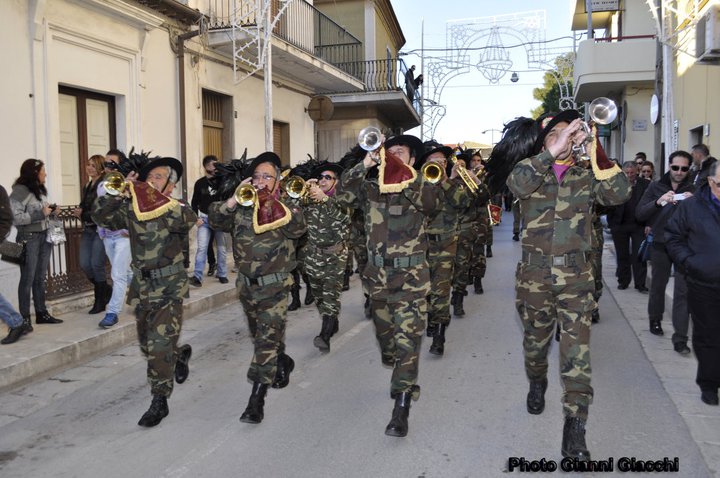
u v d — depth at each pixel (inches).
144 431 181.5
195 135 469.1
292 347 266.8
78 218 310.2
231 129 526.3
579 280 155.4
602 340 264.8
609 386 207.6
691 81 488.4
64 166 358.0
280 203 188.2
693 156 312.8
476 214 303.9
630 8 767.1
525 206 165.2
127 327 283.0
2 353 237.1
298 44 593.6
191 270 443.2
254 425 182.5
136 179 194.1
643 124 737.0
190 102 462.9
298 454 162.7
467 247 306.5
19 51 311.6
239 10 509.4
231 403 202.5
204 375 233.9
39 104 323.3
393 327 189.5
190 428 182.4
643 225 355.3
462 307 315.3
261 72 565.6
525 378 217.8
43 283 283.0
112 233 277.1
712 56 369.1
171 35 440.1
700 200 185.0
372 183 179.2
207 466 157.3
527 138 200.8
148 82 418.0
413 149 191.9
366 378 223.3
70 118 362.3
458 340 270.4
